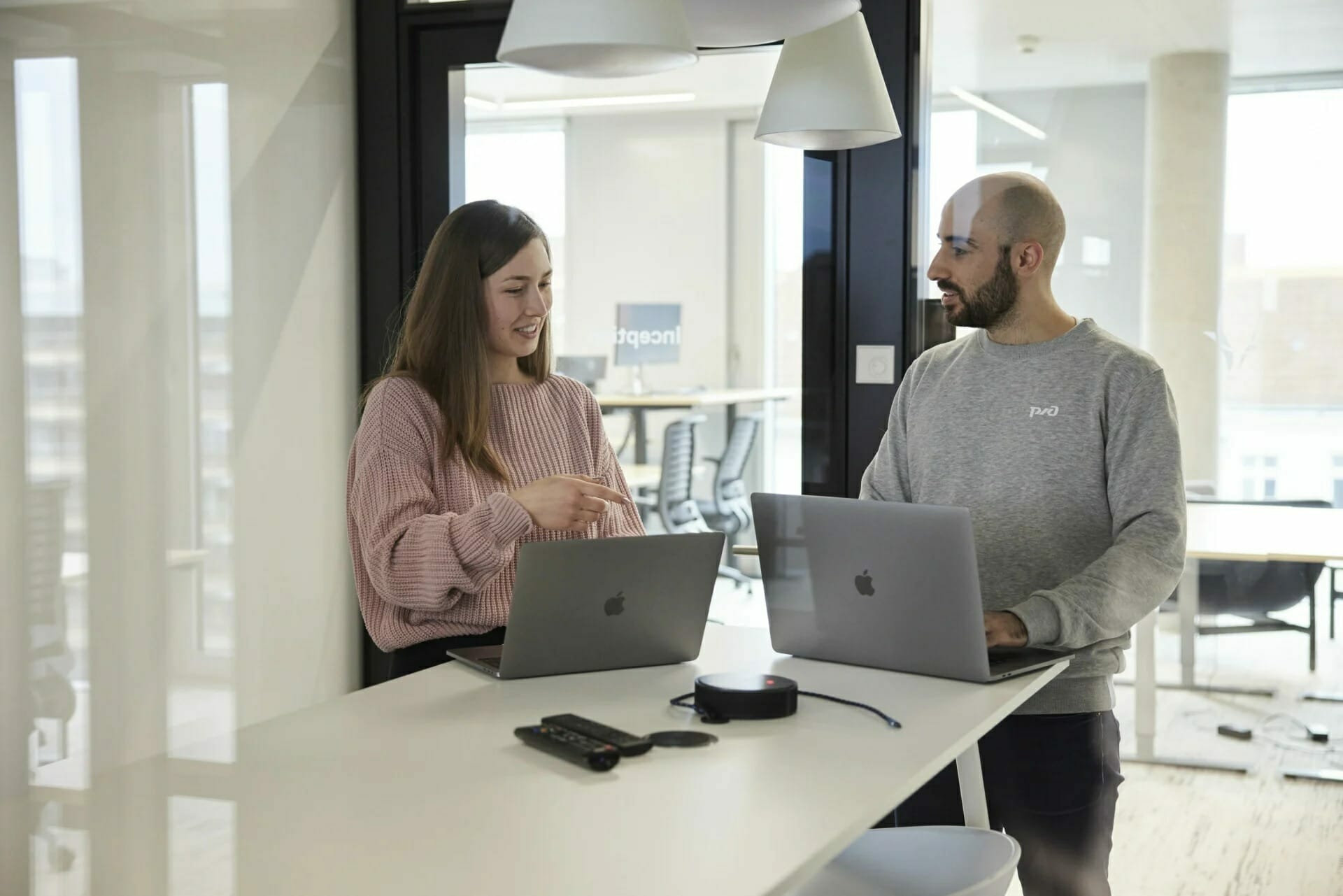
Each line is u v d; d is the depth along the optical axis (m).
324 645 3.69
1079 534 2.25
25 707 2.75
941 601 1.85
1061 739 2.31
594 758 1.46
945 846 1.69
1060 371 2.31
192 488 3.19
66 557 2.85
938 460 2.41
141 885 1.28
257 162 3.35
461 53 3.64
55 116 2.79
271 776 1.45
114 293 2.95
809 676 1.91
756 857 1.21
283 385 3.48
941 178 3.16
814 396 3.30
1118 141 3.01
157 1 3.04
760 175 7.05
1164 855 2.87
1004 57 3.09
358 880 1.16
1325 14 2.84
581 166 6.95
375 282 3.75
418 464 2.06
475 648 2.07
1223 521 2.92
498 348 2.21
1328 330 2.86
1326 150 2.85
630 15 1.54
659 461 6.62
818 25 1.82
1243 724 2.88
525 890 1.13
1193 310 2.96
